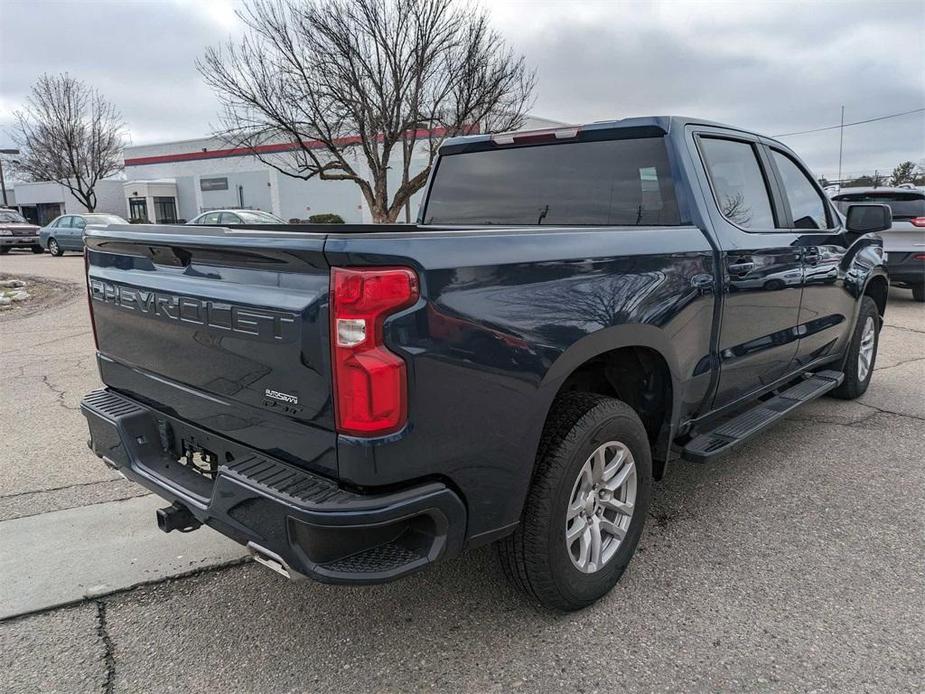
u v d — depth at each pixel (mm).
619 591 2834
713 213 3205
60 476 4062
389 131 17781
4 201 46594
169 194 44406
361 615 2701
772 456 4309
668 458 3129
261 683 2328
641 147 3260
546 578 2486
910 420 4969
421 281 1919
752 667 2363
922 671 2328
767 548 3172
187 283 2355
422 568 2045
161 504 3695
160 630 2619
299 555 1969
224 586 2912
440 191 4098
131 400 2877
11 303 12047
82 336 8664
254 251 2020
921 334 8266
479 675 2350
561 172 3557
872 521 3430
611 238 2586
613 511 2783
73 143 37406
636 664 2393
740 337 3412
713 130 3449
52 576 2980
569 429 2461
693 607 2717
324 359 1911
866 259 5016
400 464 1951
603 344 2480
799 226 4152
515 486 2281
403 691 2279
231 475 2119
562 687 2285
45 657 2465
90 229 2918
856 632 2541
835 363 5082
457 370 2020
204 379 2371
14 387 6062
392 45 17000
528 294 2215
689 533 3320
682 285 2871
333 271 1858
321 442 1993
